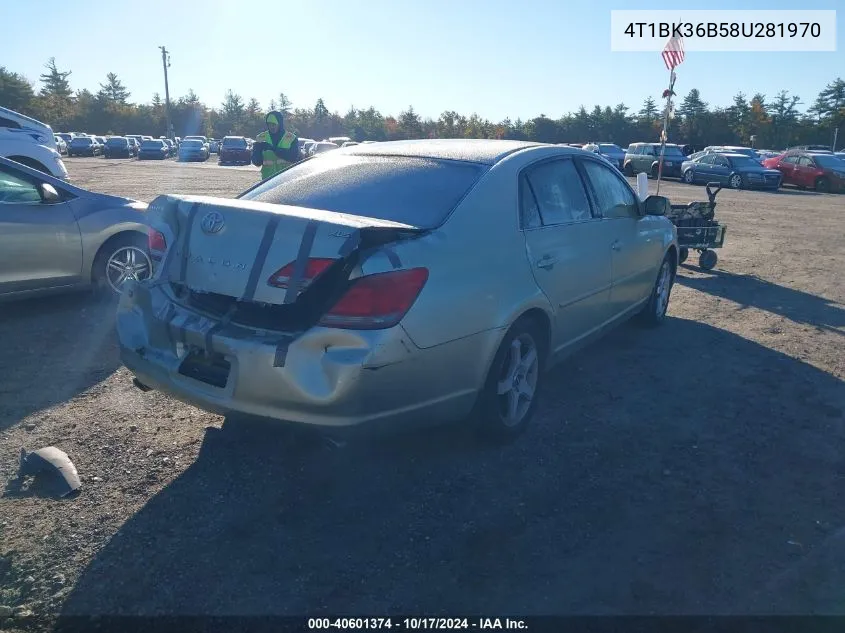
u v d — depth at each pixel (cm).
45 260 652
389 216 392
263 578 306
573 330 489
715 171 2978
